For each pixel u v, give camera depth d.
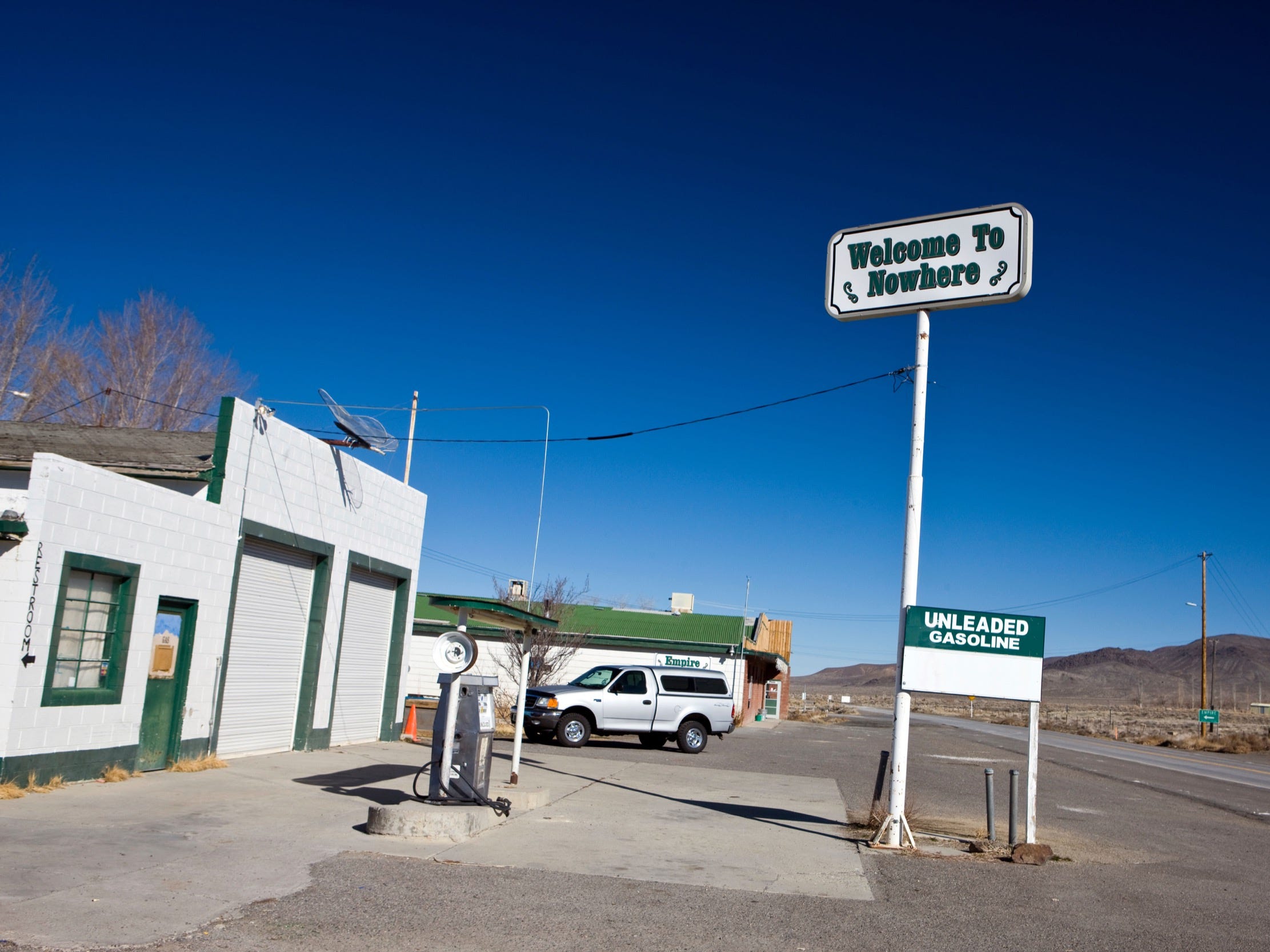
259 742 16.20
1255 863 12.33
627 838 10.80
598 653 39.56
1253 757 47.03
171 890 7.19
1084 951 7.19
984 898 8.80
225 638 14.72
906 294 12.05
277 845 9.03
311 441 17.19
